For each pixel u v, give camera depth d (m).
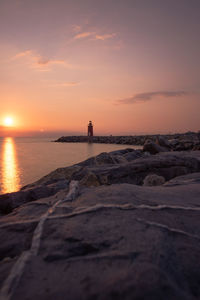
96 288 1.00
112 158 9.76
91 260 1.28
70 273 1.16
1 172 13.12
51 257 1.33
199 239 1.59
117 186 3.26
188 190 3.36
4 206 3.65
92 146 45.19
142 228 1.72
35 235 1.64
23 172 13.12
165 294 0.95
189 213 2.14
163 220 1.91
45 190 4.12
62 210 2.18
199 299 0.96
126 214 2.03
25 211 2.29
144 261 1.22
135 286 0.98
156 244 1.43
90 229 1.71
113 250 1.38
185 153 10.39
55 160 19.42
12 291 1.02
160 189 3.39
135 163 6.78
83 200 2.49
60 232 1.67
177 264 1.23
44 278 1.12
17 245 1.61
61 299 0.95
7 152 28.80
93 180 5.41
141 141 50.25
